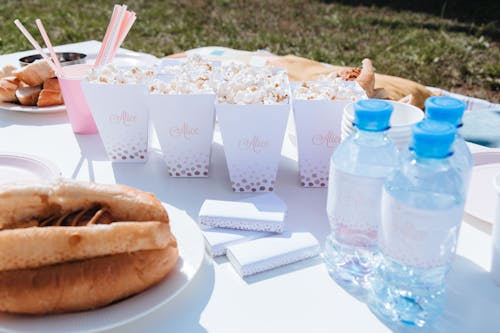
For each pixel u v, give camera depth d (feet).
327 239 2.68
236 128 3.03
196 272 2.30
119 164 3.56
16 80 4.61
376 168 2.15
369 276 2.36
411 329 2.11
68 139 3.97
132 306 2.08
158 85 3.24
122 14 3.74
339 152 2.27
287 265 2.51
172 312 2.20
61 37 15.20
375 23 17.34
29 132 4.10
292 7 19.44
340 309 2.22
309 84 3.44
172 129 3.21
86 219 2.23
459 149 2.24
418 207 1.88
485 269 2.50
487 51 14.74
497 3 18.84
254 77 3.32
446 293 2.32
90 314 2.04
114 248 2.07
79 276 2.02
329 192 2.32
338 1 20.26
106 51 3.81
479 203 3.00
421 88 5.88
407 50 14.75
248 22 17.49
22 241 2.02
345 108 2.82
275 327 2.13
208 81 3.41
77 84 3.81
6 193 2.22
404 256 1.97
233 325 2.14
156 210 2.24
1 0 19.08
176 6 18.99
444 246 1.93
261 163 3.14
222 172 3.48
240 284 2.37
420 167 1.97
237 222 2.66
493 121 5.32
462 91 12.59
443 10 18.45
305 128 3.11
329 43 15.40
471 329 2.12
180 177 3.39
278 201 2.82
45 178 3.17
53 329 1.95
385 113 2.08
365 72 4.25
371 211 2.20
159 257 2.15
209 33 16.22
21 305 1.99
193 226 2.62
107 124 3.43
